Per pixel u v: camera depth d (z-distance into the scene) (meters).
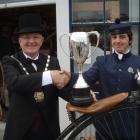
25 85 2.86
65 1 4.94
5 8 5.62
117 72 3.32
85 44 2.95
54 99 3.03
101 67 3.38
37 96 2.94
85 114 2.81
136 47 4.84
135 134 3.20
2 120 5.80
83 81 2.85
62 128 5.02
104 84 3.36
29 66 3.03
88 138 3.76
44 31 3.05
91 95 2.86
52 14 5.82
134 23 4.82
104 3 4.86
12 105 2.98
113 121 3.17
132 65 3.34
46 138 3.01
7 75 2.96
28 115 2.96
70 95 2.95
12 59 3.02
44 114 2.98
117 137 3.23
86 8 4.91
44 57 3.11
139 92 2.85
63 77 2.86
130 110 2.91
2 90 5.66
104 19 4.86
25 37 2.99
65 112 5.00
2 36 6.28
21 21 3.00
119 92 3.29
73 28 4.95
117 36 3.36
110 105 2.75
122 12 4.84
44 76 2.85
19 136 2.94
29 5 5.28
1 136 5.48
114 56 3.39
